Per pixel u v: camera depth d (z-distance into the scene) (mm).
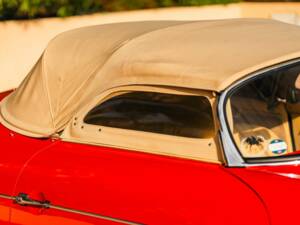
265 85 3797
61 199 3656
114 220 3477
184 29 4375
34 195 3752
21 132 4191
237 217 3188
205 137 3584
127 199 3457
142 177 3502
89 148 3854
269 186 3324
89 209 3562
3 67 9367
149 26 4613
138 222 3410
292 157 3520
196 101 3643
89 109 3947
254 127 3703
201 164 3539
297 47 3850
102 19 10594
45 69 4426
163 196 3381
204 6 12367
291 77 3895
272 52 3783
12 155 3957
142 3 11312
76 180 3641
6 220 3857
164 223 3340
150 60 3848
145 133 3748
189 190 3359
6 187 3861
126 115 3836
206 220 3238
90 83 4051
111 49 4223
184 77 3639
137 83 3805
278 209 3180
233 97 3623
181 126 3662
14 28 9430
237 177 3402
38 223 3727
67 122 4051
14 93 4750
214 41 4035
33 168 3809
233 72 3596
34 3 9578
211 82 3559
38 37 9734
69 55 4391
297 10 12805
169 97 3723
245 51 3832
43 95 4316
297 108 3973
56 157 3824
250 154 3570
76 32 4734
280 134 3848
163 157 3650
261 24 4469
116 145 3795
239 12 13008
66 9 10047
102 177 3580
